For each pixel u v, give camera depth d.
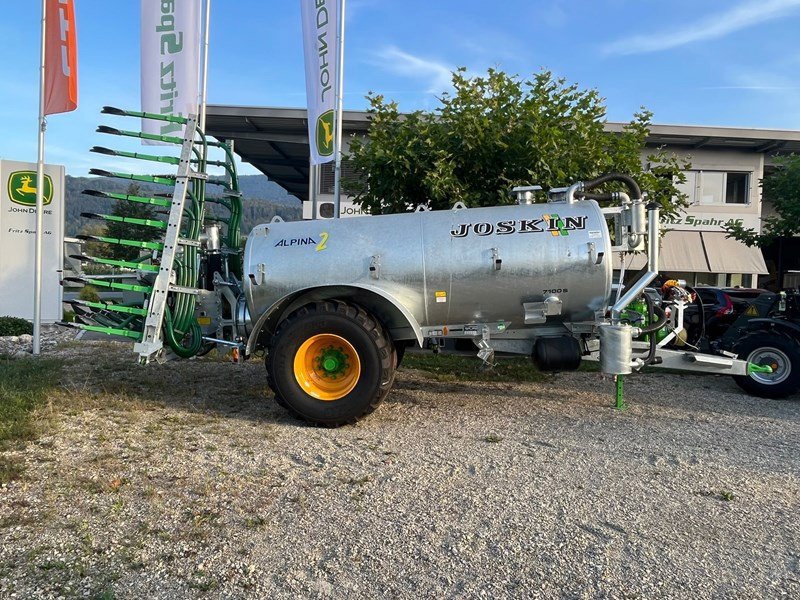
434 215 5.93
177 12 10.22
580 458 4.80
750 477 4.44
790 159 13.14
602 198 6.23
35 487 4.05
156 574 3.07
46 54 9.86
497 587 2.99
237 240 6.98
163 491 4.04
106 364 8.49
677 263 22.08
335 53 9.41
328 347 5.59
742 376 7.16
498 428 5.63
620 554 3.30
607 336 5.80
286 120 20.16
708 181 22.77
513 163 7.98
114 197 6.07
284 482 4.23
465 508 3.85
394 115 8.66
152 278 6.21
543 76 8.20
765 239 13.09
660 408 6.52
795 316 7.55
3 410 5.59
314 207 13.62
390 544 3.39
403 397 6.83
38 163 9.82
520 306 5.81
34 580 2.99
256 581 3.02
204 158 6.49
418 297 5.77
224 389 7.04
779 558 3.28
